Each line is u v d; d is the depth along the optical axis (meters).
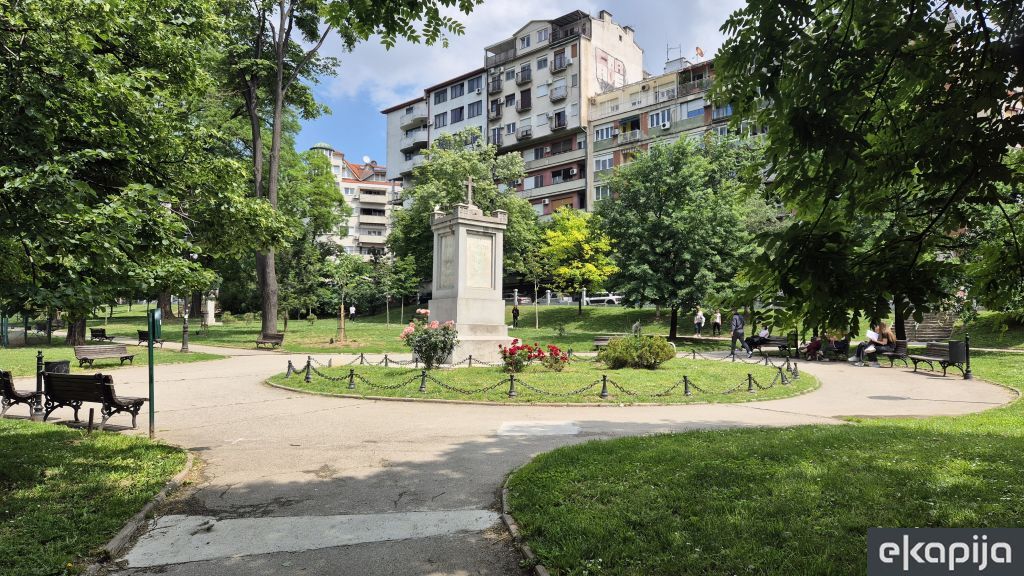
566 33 63.47
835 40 4.04
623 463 6.10
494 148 49.53
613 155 56.16
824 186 4.16
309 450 7.56
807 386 13.50
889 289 3.78
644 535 4.30
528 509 4.98
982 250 4.38
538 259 47.94
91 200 6.61
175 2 10.94
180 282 8.77
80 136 7.68
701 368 15.62
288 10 27.31
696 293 27.73
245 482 6.17
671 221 27.62
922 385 14.09
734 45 4.33
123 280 6.96
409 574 4.02
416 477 6.27
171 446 7.52
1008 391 12.88
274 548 4.47
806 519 4.50
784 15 4.07
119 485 5.84
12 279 5.97
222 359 21.58
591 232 40.66
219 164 12.40
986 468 5.71
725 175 36.69
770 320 4.37
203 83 13.13
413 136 76.12
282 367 18.75
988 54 3.74
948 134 3.65
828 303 3.87
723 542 4.12
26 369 17.27
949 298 4.49
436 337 14.10
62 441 7.74
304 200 44.16
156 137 9.99
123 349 19.31
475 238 17.48
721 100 4.66
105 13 8.35
